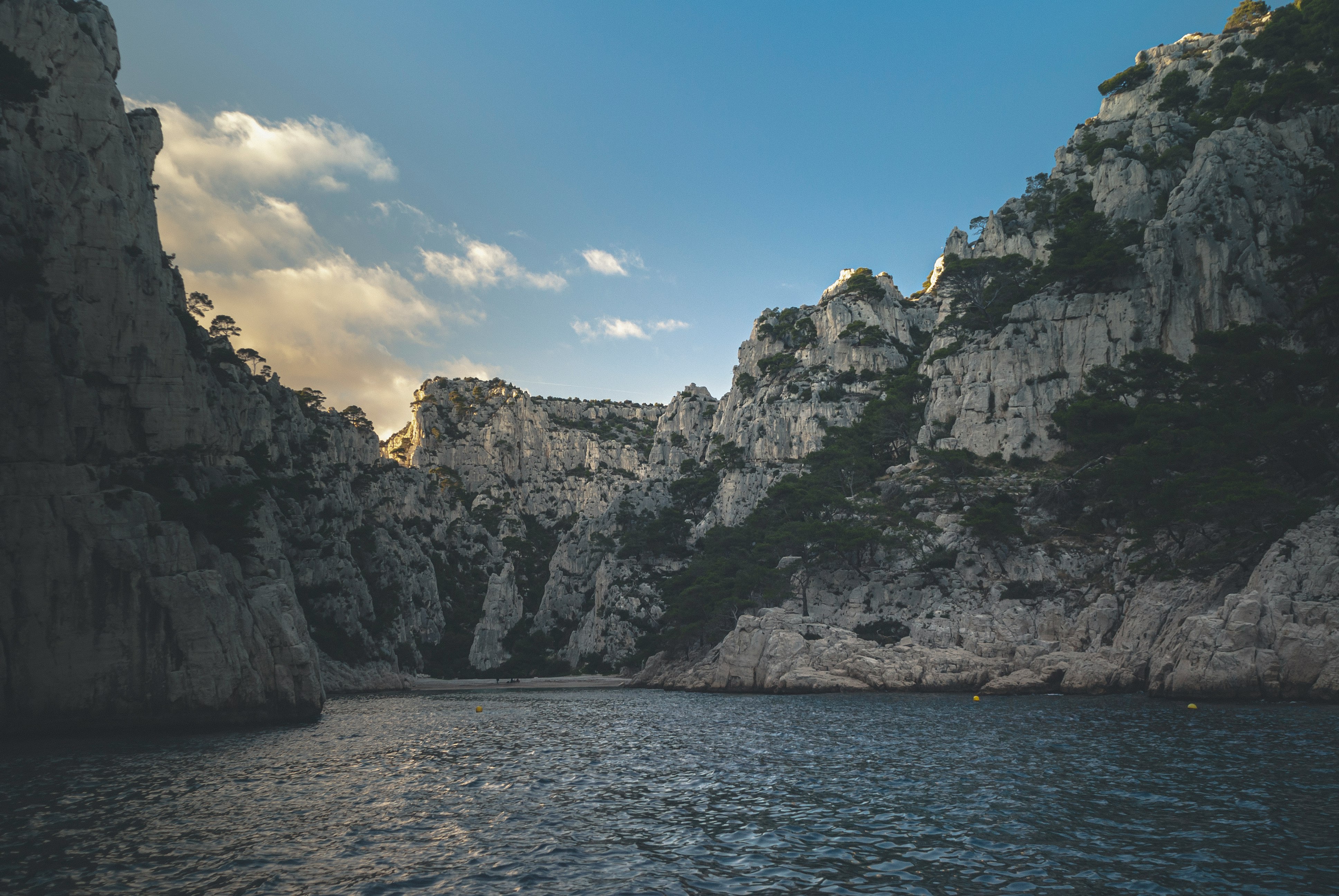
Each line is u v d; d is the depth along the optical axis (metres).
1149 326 106.50
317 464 147.50
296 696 55.34
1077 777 29.91
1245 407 75.75
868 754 37.44
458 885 18.56
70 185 59.84
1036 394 113.94
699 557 134.38
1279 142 109.25
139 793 29.81
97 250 60.66
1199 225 105.25
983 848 21.03
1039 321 117.81
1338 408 65.12
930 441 123.75
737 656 92.81
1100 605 75.69
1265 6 145.75
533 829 24.08
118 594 48.25
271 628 56.00
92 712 46.81
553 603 172.38
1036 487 97.50
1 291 48.78
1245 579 63.47
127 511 49.25
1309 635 51.81
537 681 139.25
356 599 129.38
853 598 100.12
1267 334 77.88
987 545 92.19
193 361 70.81
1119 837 21.70
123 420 60.72
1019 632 79.12
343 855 21.19
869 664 81.12
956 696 70.88
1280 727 40.44
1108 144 137.50
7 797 28.94
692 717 60.41
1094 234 117.69
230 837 23.16
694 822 24.75
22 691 45.31
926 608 91.19
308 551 122.38
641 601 148.12
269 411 127.44
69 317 56.25
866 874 19.14
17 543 46.44
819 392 169.62
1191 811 24.27
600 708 74.31
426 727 55.09
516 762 37.81
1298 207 100.94
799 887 18.28
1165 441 78.06
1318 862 19.11
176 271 93.19
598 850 21.55
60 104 61.53
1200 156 111.44
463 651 165.38
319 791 30.23
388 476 199.75
